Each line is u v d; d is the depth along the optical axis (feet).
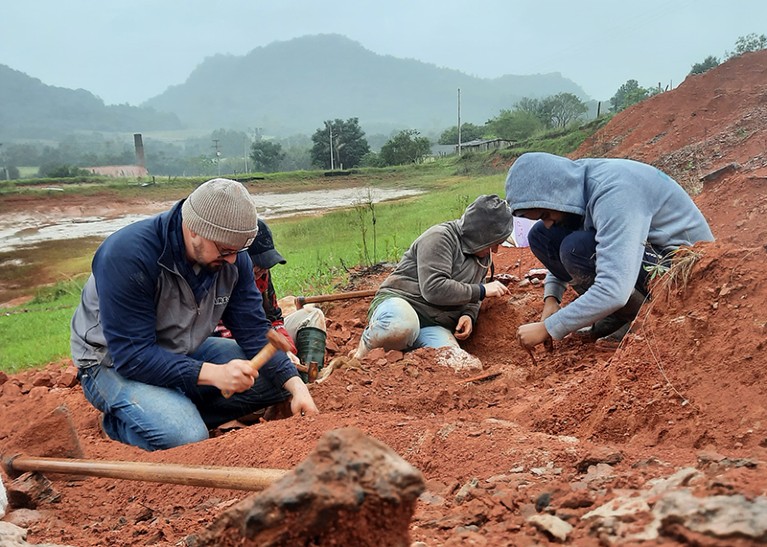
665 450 7.56
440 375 14.16
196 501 9.46
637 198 12.19
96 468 9.34
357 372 14.12
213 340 14.20
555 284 15.52
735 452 7.20
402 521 4.31
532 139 120.67
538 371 14.03
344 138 244.42
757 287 8.96
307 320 16.71
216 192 11.08
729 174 22.97
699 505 4.61
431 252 16.37
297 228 64.34
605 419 9.08
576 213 12.72
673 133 45.16
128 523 9.00
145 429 12.42
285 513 4.18
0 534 7.66
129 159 512.22
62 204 139.13
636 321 10.72
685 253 10.30
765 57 49.39
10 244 95.96
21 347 33.35
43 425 11.07
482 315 17.80
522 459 7.97
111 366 13.01
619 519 4.99
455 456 8.63
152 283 12.12
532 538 5.36
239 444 10.53
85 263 78.02
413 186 124.36
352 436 4.40
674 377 8.82
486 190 67.67
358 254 36.27
